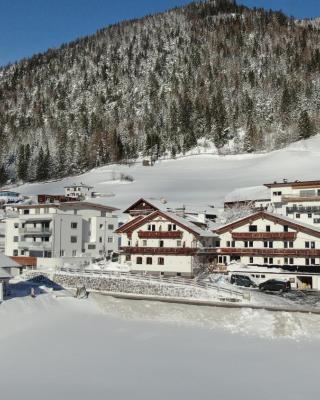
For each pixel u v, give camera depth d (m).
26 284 65.75
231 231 77.31
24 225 95.31
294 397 28.20
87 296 60.12
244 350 38.81
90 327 46.84
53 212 94.12
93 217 97.81
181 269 74.69
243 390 29.36
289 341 41.66
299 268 69.12
